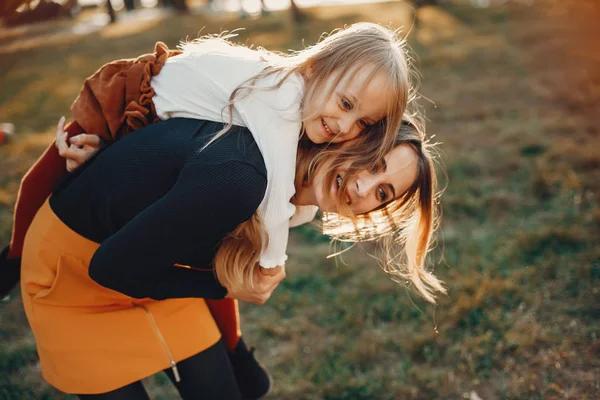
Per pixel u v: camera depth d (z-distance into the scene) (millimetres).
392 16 13648
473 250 3824
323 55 1605
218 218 1462
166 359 1791
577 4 12633
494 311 3172
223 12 17922
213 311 2115
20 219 1924
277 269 1742
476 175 5117
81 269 1746
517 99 7426
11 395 2695
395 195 1676
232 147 1491
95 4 15617
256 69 1636
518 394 2607
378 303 3336
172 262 1530
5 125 7027
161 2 22344
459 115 6898
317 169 1651
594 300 3223
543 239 3826
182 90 1670
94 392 1708
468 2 15609
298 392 2703
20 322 3299
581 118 6453
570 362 2783
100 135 1794
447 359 2875
